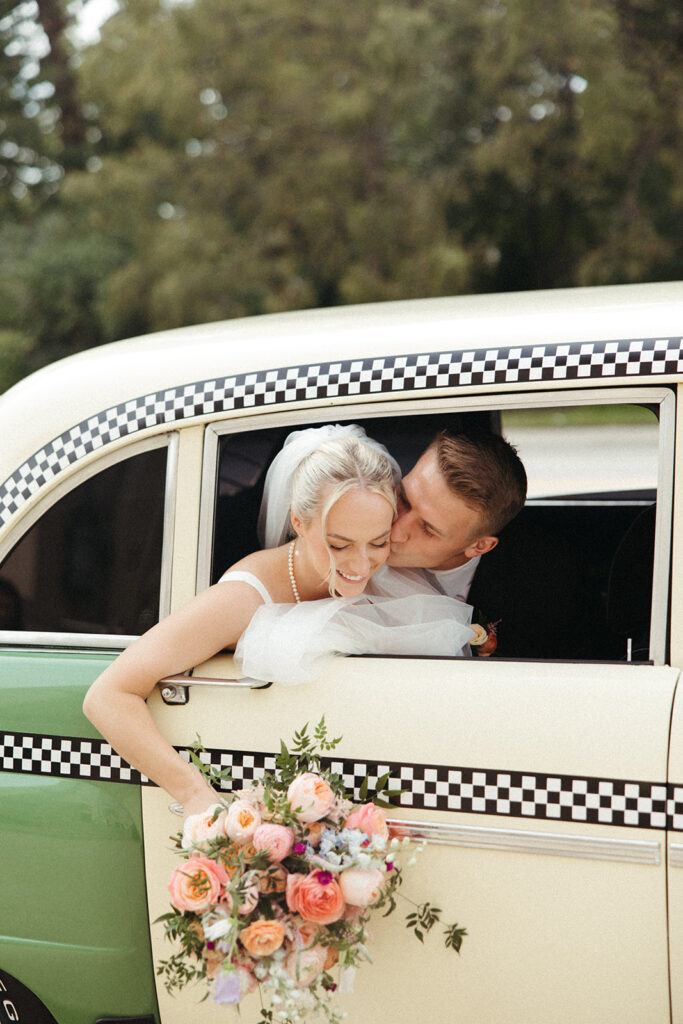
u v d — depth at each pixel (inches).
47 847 88.0
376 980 81.6
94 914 87.4
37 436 91.9
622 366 78.6
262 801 79.2
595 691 77.1
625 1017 75.4
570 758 75.7
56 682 88.5
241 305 764.0
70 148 949.8
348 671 82.7
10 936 89.7
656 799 73.7
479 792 77.5
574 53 631.2
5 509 91.7
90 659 88.7
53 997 89.7
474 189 699.4
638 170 653.3
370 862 74.9
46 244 877.8
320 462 84.1
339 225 738.8
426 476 88.9
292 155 743.1
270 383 86.2
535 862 76.4
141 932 86.7
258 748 82.7
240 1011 85.4
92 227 861.2
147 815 85.7
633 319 80.4
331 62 738.2
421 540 90.4
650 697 75.9
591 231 697.6
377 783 79.4
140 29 781.3
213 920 77.2
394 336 85.2
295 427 87.7
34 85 940.6
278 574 88.0
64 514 90.7
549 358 80.3
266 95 751.1
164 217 815.1
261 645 82.5
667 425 78.0
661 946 74.0
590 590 105.7
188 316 765.9
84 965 88.2
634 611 94.2
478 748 77.7
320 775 79.5
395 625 87.7
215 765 83.7
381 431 90.5
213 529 87.5
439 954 79.4
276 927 76.1
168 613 87.7
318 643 82.4
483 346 82.3
